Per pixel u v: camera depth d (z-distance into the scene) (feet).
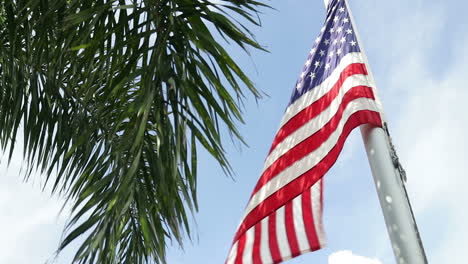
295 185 11.58
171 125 9.95
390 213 9.96
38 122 12.44
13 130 12.49
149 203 11.46
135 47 10.78
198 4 10.71
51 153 12.38
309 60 13.57
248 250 11.42
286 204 11.57
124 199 9.03
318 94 12.66
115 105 12.52
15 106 12.09
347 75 11.87
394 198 10.07
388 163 10.49
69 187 11.39
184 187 9.77
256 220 11.68
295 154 12.02
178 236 9.60
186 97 10.17
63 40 11.07
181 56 10.48
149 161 10.34
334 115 11.84
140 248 12.29
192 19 10.94
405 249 9.52
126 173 9.73
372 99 11.41
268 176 12.17
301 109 12.80
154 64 10.20
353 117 11.10
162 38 10.52
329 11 13.98
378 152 10.65
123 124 12.46
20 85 12.46
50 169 11.91
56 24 11.27
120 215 8.98
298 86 13.30
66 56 11.07
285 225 11.41
